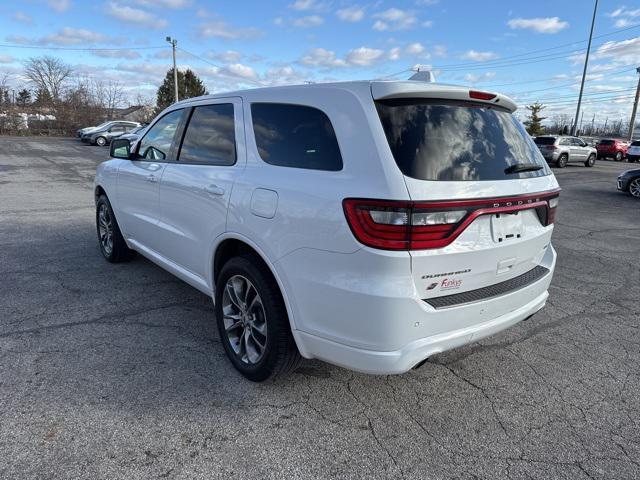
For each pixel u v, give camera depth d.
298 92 2.70
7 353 3.14
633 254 6.61
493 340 3.69
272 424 2.54
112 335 3.47
